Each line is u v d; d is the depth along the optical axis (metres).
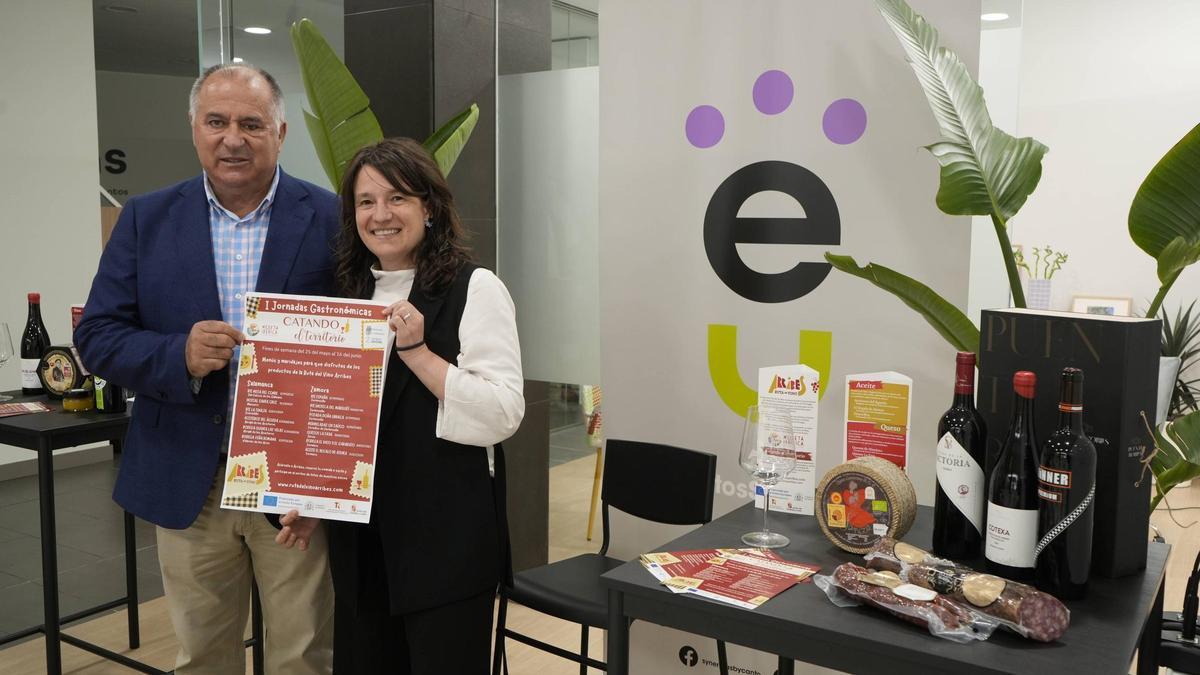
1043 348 1.54
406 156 1.84
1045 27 6.18
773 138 2.52
